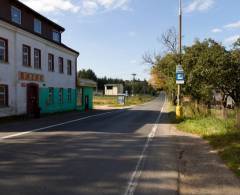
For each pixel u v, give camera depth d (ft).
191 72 77.25
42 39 108.99
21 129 61.36
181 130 63.26
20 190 23.08
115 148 41.86
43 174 27.55
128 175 28.22
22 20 101.30
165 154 38.37
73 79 141.69
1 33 85.76
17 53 93.56
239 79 71.05
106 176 27.66
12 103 91.20
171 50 161.48
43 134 54.08
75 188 23.97
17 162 31.78
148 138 52.31
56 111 123.13
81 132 57.88
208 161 34.22
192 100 99.91
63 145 42.96
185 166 31.96
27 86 99.60
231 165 31.50
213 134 52.37
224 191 23.94
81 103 152.35
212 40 80.64
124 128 66.80
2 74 86.28
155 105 227.40
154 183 25.91
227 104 84.74
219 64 70.79
